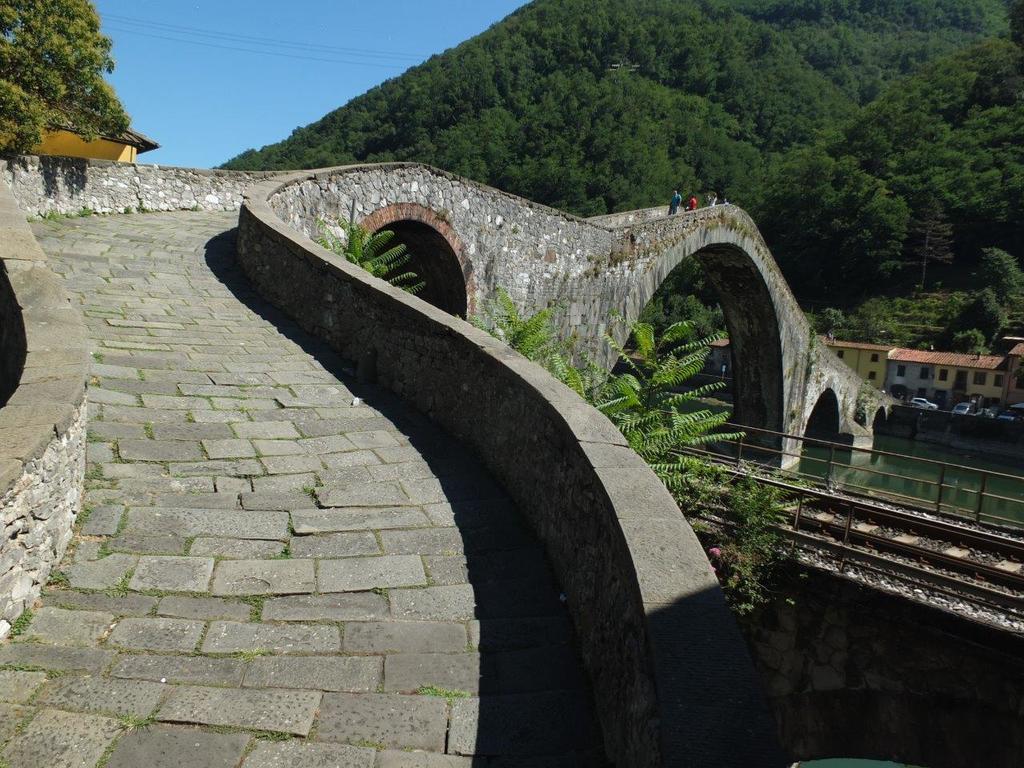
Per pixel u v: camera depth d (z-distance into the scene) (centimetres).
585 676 310
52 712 250
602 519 320
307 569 362
